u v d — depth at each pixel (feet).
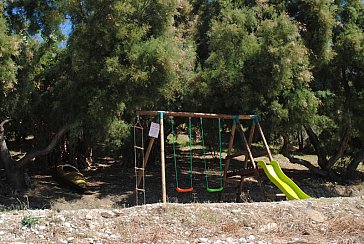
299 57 43.21
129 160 61.98
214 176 57.36
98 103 38.42
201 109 48.70
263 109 45.85
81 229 23.36
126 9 38.50
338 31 53.16
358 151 60.13
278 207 27.78
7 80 36.88
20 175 45.65
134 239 22.53
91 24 38.50
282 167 67.36
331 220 26.58
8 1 42.60
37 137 56.08
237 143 58.34
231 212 26.66
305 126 55.52
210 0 56.85
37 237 22.21
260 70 43.75
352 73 54.95
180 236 23.35
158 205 26.53
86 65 38.45
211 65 49.80
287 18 44.96
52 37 43.96
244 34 46.11
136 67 37.83
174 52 39.99
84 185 46.06
